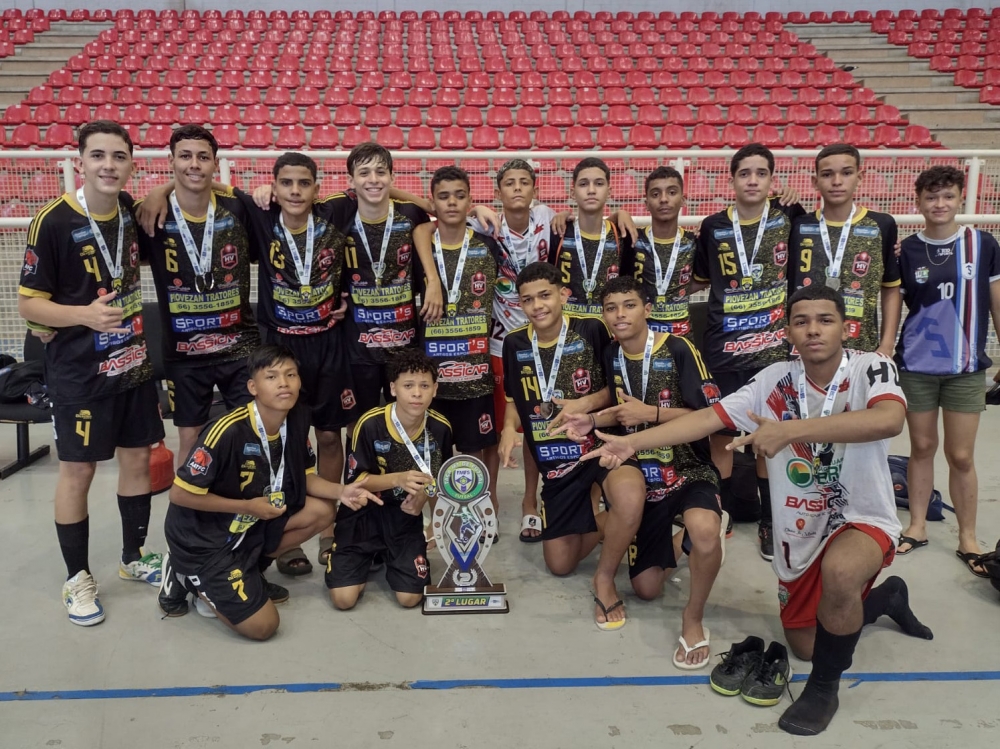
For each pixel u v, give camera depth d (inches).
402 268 133.5
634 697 93.2
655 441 101.7
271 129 380.2
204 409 130.9
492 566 132.0
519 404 124.4
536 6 540.4
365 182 124.0
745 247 136.6
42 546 137.3
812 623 98.3
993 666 99.3
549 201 251.3
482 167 277.7
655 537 114.1
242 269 128.9
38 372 174.1
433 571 130.0
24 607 116.0
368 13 536.1
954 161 228.5
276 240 126.6
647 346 115.4
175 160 117.1
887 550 90.3
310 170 121.5
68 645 105.2
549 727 87.4
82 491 113.9
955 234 129.0
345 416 137.2
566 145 374.6
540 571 130.0
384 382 138.2
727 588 122.7
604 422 112.0
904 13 539.2
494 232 137.7
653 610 115.9
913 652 102.7
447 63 477.4
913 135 378.9
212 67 473.4
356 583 116.9
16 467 176.9
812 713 87.3
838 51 499.5
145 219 118.5
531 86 458.0
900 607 104.7
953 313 128.3
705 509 102.2
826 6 539.8
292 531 116.6
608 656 102.6
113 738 85.4
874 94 443.5
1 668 99.3
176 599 113.1
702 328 197.5
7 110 397.1
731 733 86.6
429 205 138.9
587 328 123.8
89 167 105.7
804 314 90.4
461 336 135.2
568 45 495.8
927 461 135.6
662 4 541.3
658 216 139.9
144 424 120.0
